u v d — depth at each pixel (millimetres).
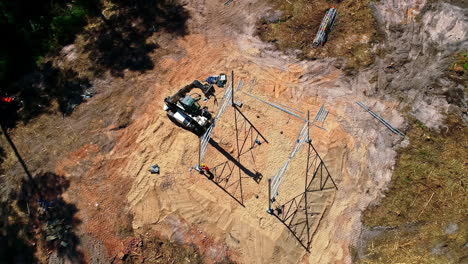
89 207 22078
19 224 21891
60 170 23141
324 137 23000
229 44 26734
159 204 21969
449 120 22953
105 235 21375
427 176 21703
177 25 27656
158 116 24312
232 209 21578
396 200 21422
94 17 28375
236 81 25156
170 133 23734
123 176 22781
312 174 22078
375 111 23594
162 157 23094
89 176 22875
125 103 24922
